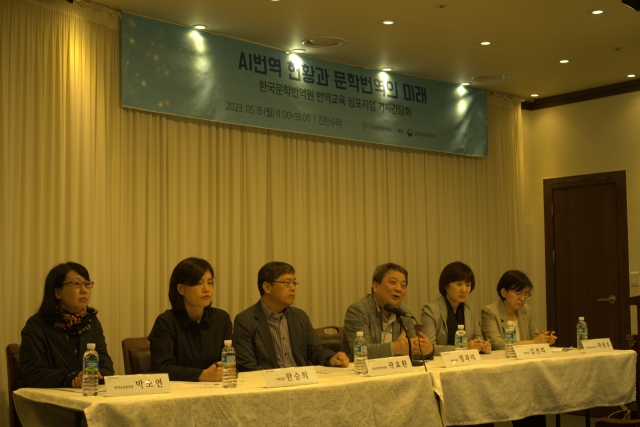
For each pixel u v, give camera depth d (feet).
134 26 15.67
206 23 16.47
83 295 10.42
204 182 17.01
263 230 18.03
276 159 18.48
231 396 8.07
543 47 18.86
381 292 12.59
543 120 24.44
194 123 16.97
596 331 22.90
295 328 11.88
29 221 14.08
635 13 16.53
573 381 11.71
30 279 14.02
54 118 14.56
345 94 19.69
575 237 23.54
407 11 16.12
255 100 17.72
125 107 15.72
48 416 9.39
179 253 16.44
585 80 22.21
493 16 16.56
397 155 21.33
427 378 9.87
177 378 9.89
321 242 19.31
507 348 12.25
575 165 23.61
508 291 15.11
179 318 10.85
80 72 14.90
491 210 23.38
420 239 21.62
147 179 16.07
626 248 22.31
